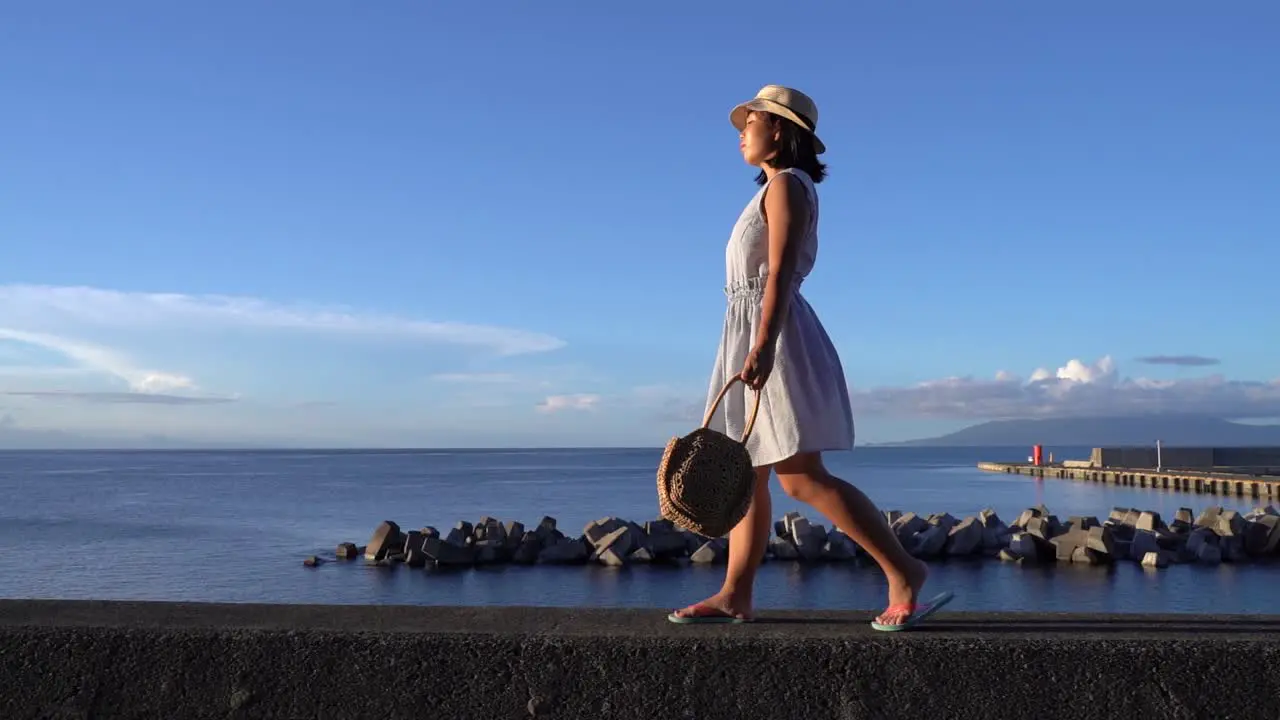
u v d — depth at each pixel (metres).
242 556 17.52
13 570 16.22
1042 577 13.40
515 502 34.88
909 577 2.76
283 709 2.43
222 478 62.72
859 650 2.34
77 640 2.49
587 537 15.81
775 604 11.48
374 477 64.00
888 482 55.56
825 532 14.97
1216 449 58.97
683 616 2.78
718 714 2.35
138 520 26.36
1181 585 12.73
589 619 2.69
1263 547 15.12
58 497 39.22
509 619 2.66
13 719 2.48
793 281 2.87
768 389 2.83
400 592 13.25
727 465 2.62
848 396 2.97
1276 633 2.47
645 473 71.88
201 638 2.47
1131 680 2.31
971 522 15.57
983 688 2.32
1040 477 61.81
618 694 2.37
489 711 2.39
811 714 2.34
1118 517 17.44
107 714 2.46
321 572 15.21
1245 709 2.29
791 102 2.97
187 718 2.45
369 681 2.42
